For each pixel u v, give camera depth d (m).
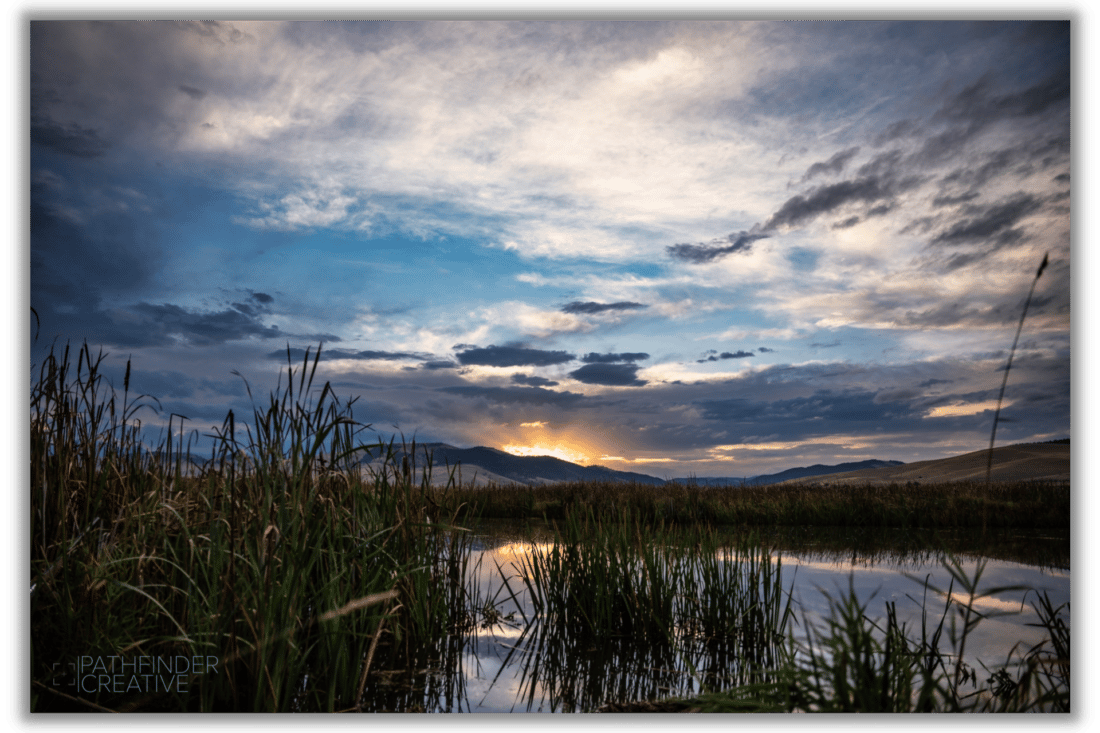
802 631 4.53
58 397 3.82
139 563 3.36
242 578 3.07
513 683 3.66
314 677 3.24
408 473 4.82
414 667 3.90
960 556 8.71
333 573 3.61
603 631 4.72
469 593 5.43
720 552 6.31
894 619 3.19
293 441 3.36
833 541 10.72
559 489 17.66
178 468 4.12
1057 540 10.73
